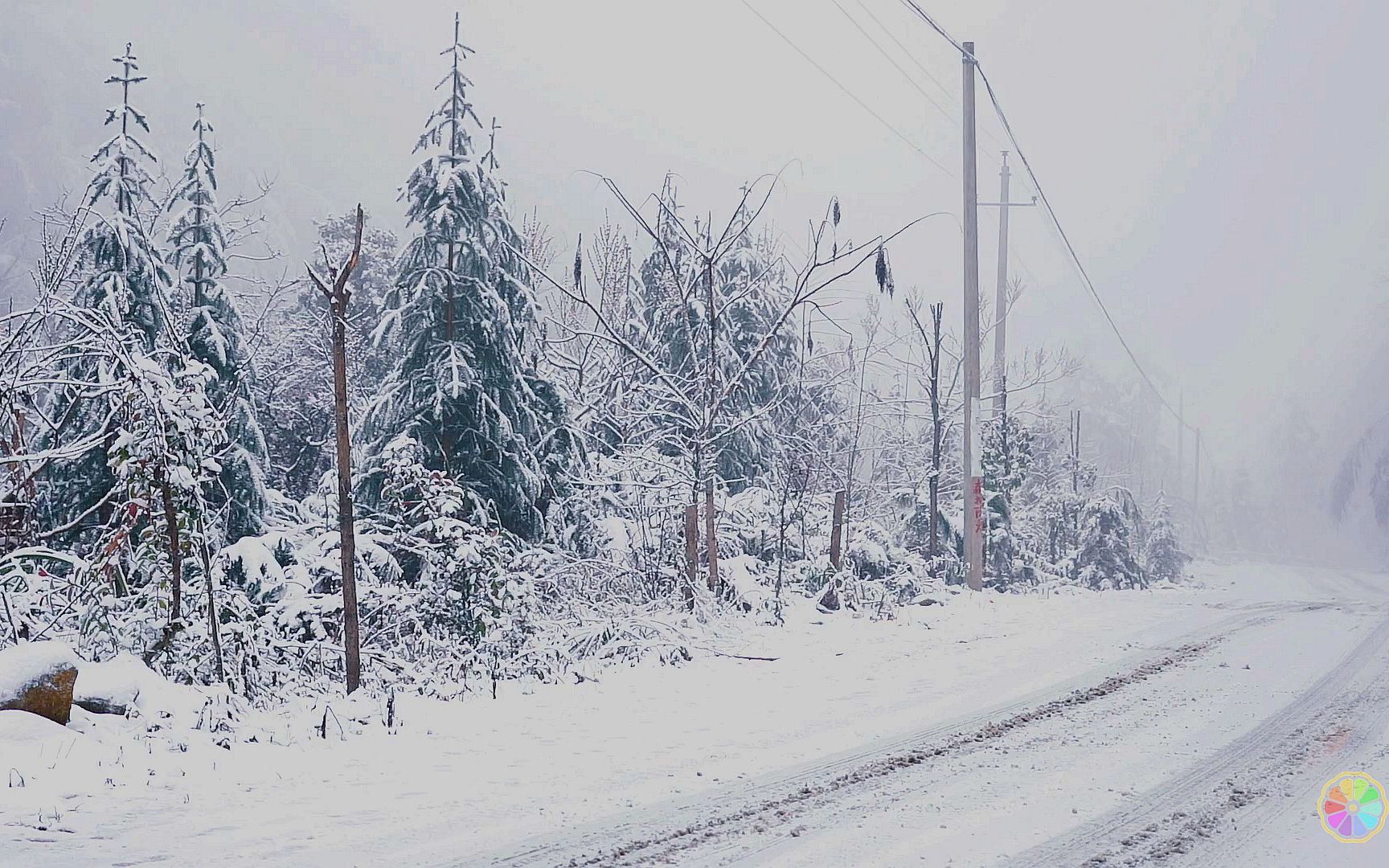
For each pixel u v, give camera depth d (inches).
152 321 797.9
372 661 518.3
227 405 816.9
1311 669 492.1
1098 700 421.7
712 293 816.9
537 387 858.1
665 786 299.0
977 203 925.8
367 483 754.8
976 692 445.7
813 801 282.8
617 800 284.4
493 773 315.3
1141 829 256.2
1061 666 507.2
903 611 756.6
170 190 887.1
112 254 789.9
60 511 699.4
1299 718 384.5
